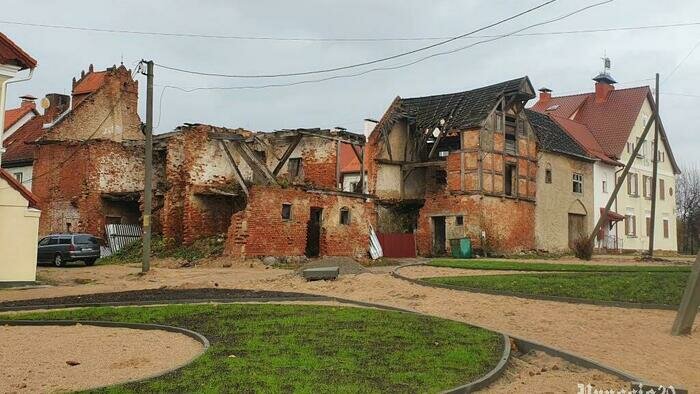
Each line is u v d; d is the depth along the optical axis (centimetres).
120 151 3988
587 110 5866
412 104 4709
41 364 873
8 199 2262
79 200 3891
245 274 2475
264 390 711
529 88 4272
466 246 3794
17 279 2253
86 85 4672
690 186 7819
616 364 1005
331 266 2259
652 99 5766
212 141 3609
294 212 3203
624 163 5350
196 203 3516
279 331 1108
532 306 1523
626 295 1628
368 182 4234
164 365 864
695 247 7638
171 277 2416
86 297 1719
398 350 965
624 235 5334
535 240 4353
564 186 4669
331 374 800
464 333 1126
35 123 4950
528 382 882
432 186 4500
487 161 4034
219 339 1034
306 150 3881
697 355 1083
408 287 1833
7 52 2236
